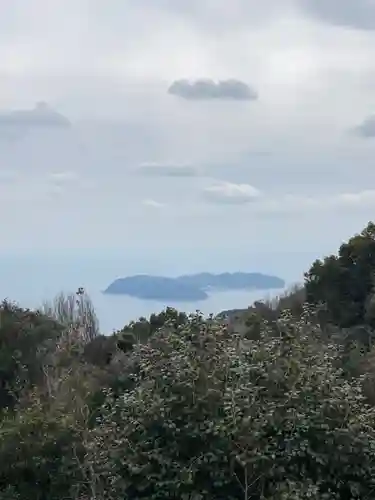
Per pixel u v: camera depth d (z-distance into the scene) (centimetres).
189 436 1092
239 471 1095
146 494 1109
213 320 1226
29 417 1772
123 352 3072
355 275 4025
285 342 1193
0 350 3164
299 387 1128
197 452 1102
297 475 1092
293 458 1090
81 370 2659
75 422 1744
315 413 1099
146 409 1124
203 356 1152
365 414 1160
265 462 1079
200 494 1076
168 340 1195
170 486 1083
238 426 1057
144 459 1110
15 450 1706
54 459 1694
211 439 1087
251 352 1179
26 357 3148
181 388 1113
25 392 2827
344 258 4153
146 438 1119
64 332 3559
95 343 3466
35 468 1695
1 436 1723
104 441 1255
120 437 1159
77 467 1642
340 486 1120
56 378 2805
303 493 1047
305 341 1221
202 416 1102
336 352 1298
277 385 1139
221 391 1109
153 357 1176
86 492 1569
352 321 3881
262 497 1052
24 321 3366
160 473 1095
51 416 1798
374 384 1459
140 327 3344
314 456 1084
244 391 1081
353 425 1116
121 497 1123
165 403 1111
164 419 1105
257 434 1056
